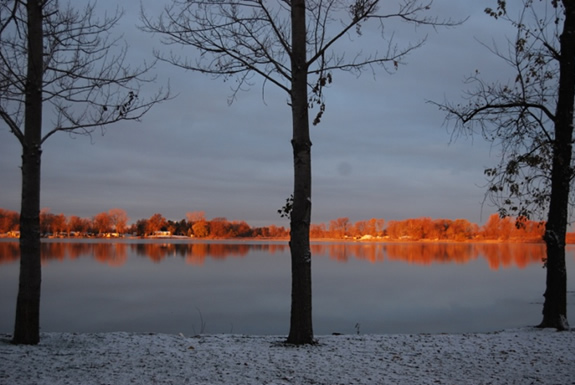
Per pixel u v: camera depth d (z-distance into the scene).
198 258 60.72
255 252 77.00
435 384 7.50
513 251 89.38
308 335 10.24
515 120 13.05
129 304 24.91
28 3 9.87
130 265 49.06
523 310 23.92
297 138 10.25
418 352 9.55
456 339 10.86
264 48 10.58
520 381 7.70
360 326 19.70
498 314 22.80
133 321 20.30
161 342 10.26
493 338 10.97
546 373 8.16
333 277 40.34
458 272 45.22
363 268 49.50
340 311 23.39
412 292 30.62
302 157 10.22
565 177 12.19
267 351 9.47
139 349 9.49
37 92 9.91
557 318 12.27
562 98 12.16
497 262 59.06
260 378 7.68
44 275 38.72
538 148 12.64
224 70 10.88
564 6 12.28
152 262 53.16
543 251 89.75
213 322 20.25
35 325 9.86
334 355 9.21
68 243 100.25
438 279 38.91
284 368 8.26
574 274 42.22
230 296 28.20
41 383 7.18
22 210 9.90
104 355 8.95
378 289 32.16
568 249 95.56
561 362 8.87
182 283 34.53
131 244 100.81
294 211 10.30
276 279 37.69
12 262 46.69
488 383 7.58
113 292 29.31
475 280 38.25
